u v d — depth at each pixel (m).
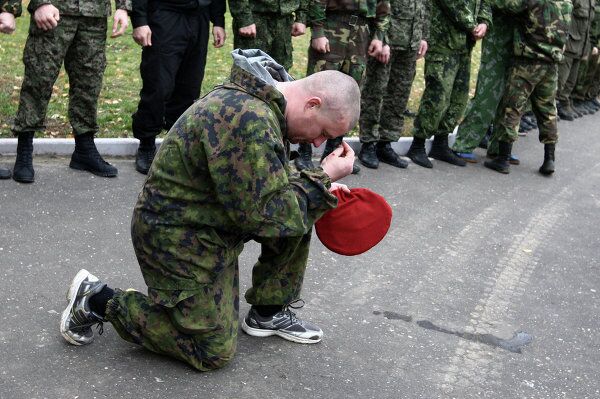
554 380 3.75
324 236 3.31
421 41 6.74
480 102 7.42
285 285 3.55
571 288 4.92
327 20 6.18
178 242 3.06
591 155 8.78
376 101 6.65
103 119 6.96
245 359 3.46
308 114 3.01
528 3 6.96
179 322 3.14
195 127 2.96
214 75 9.41
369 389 3.40
